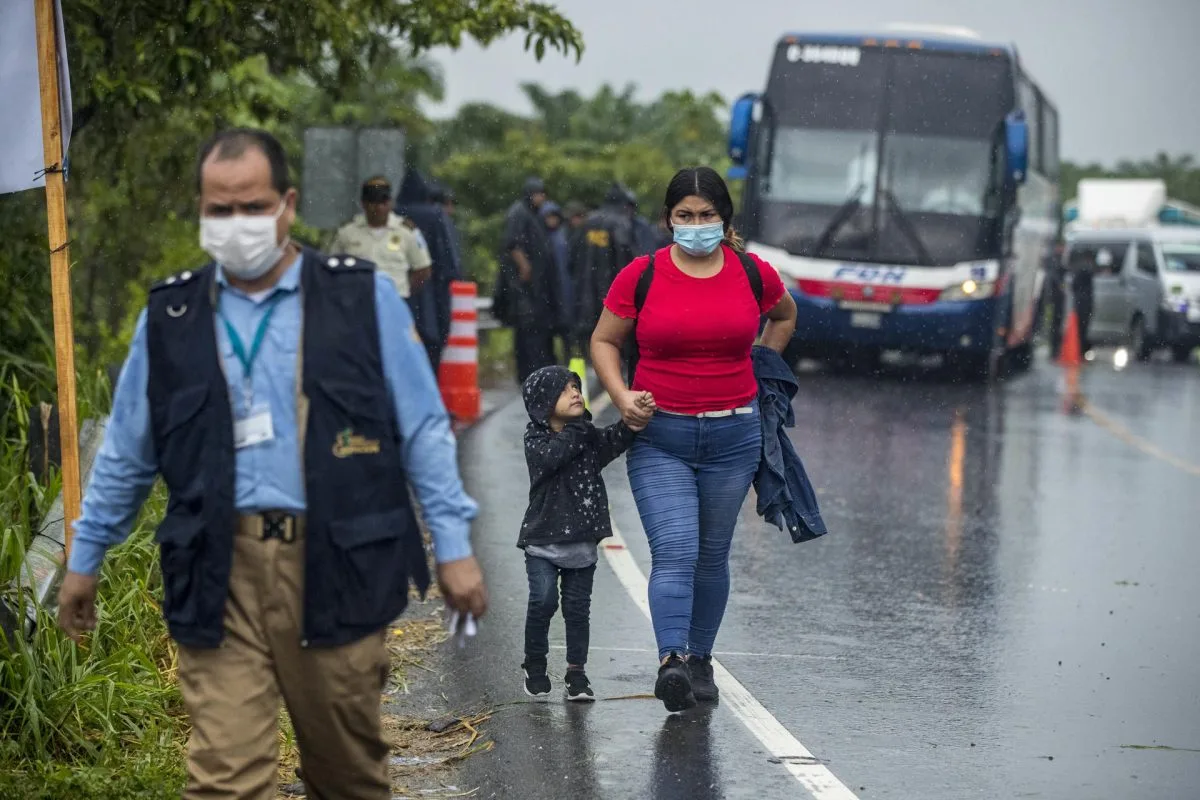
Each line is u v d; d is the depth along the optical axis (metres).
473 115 84.69
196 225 32.28
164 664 14.53
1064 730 14.26
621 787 12.34
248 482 8.32
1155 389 50.25
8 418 19.81
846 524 24.34
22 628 12.72
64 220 13.75
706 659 14.65
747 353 13.85
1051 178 67.81
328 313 8.39
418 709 14.30
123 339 31.03
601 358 13.77
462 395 34.88
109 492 8.63
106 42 23.23
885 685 15.52
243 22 24.53
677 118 89.94
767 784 12.48
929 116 47.00
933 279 46.31
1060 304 66.50
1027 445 34.19
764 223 47.38
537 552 14.27
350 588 8.34
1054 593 20.08
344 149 34.78
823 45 47.78
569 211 47.22
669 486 13.78
